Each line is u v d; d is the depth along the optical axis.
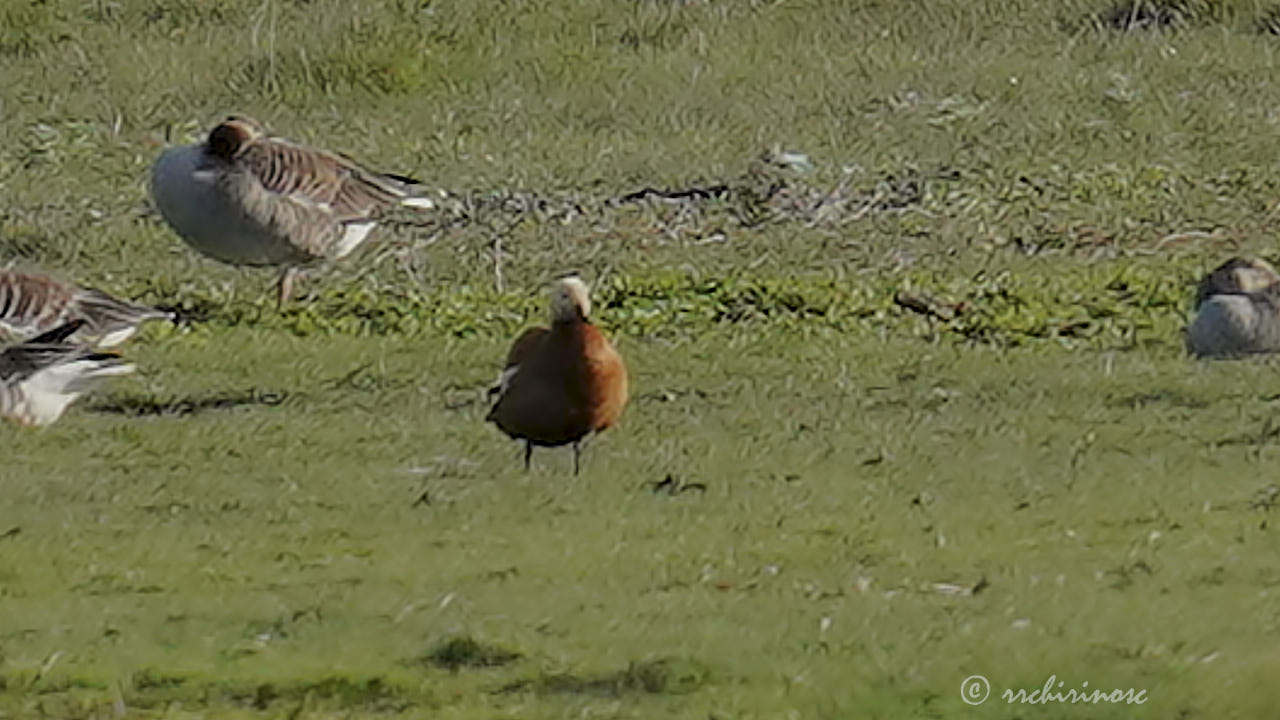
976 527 14.05
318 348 19.34
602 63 28.92
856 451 15.96
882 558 13.41
